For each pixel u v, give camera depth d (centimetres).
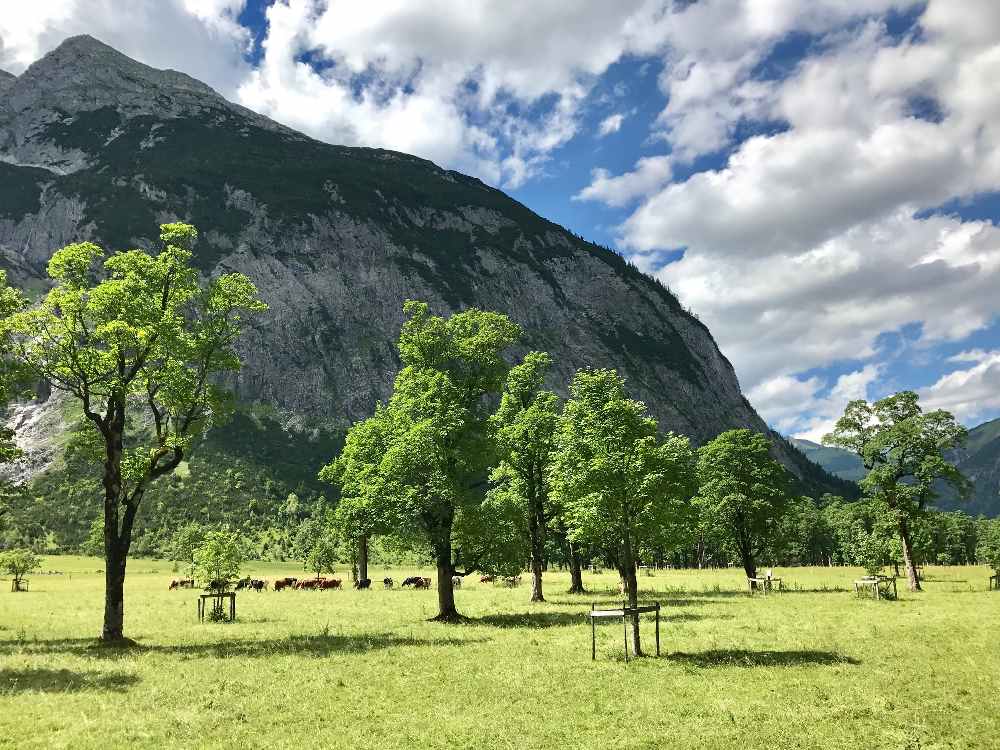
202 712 1492
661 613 3603
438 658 2181
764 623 3059
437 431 3456
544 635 2756
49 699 1606
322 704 1566
